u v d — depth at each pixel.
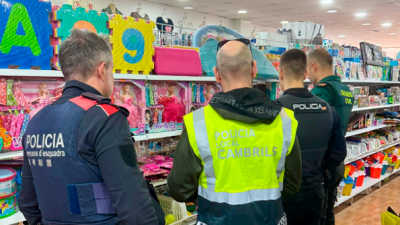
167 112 2.34
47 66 1.69
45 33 1.68
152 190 1.43
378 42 20.61
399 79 5.54
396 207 4.20
